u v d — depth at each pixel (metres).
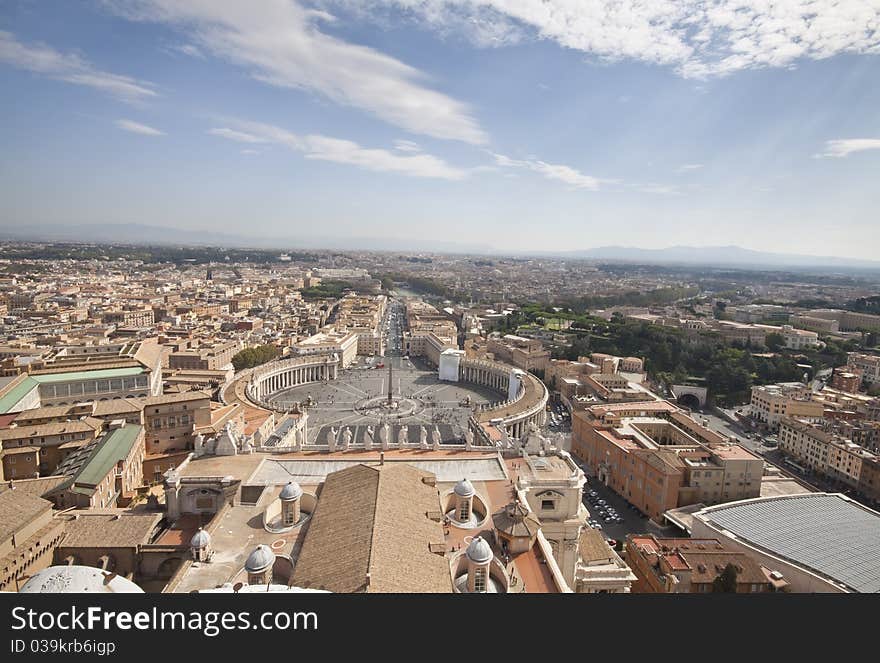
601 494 185.88
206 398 179.50
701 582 113.50
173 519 109.62
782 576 121.38
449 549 85.19
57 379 198.75
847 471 196.38
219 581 76.31
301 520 95.62
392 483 92.62
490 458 123.19
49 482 122.38
